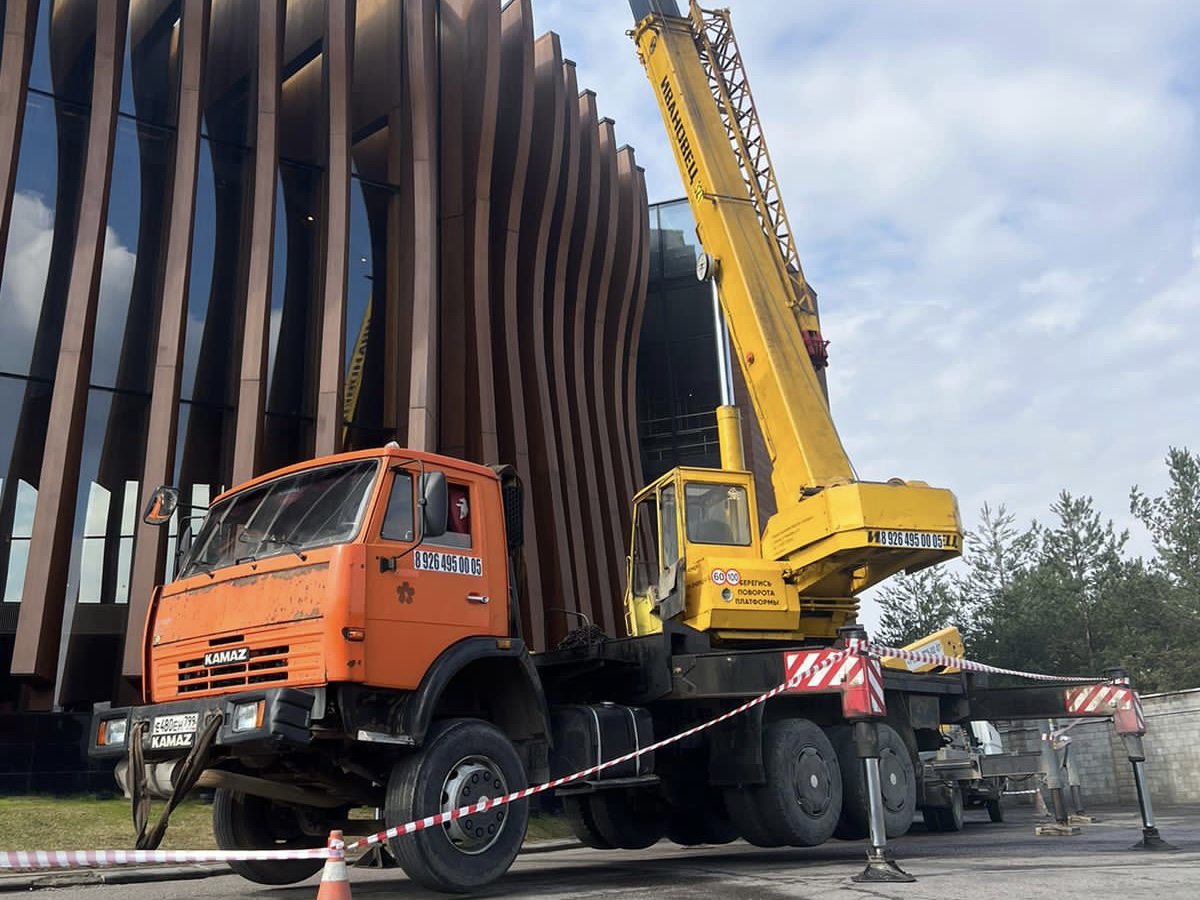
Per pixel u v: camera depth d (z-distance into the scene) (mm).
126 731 6559
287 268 21406
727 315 11891
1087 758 25250
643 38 13430
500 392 24875
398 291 22188
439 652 6527
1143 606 36375
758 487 34750
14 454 17453
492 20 24703
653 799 10438
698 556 9977
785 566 10000
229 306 20219
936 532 9516
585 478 27422
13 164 17656
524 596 22922
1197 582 35094
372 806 7402
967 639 40625
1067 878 6320
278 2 20969
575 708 7930
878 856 6629
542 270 26734
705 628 9602
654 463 37250
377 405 21938
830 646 10094
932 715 10094
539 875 8227
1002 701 10438
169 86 20734
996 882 6172
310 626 6070
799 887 6242
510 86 26719
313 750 6520
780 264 11789
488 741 6645
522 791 6660
